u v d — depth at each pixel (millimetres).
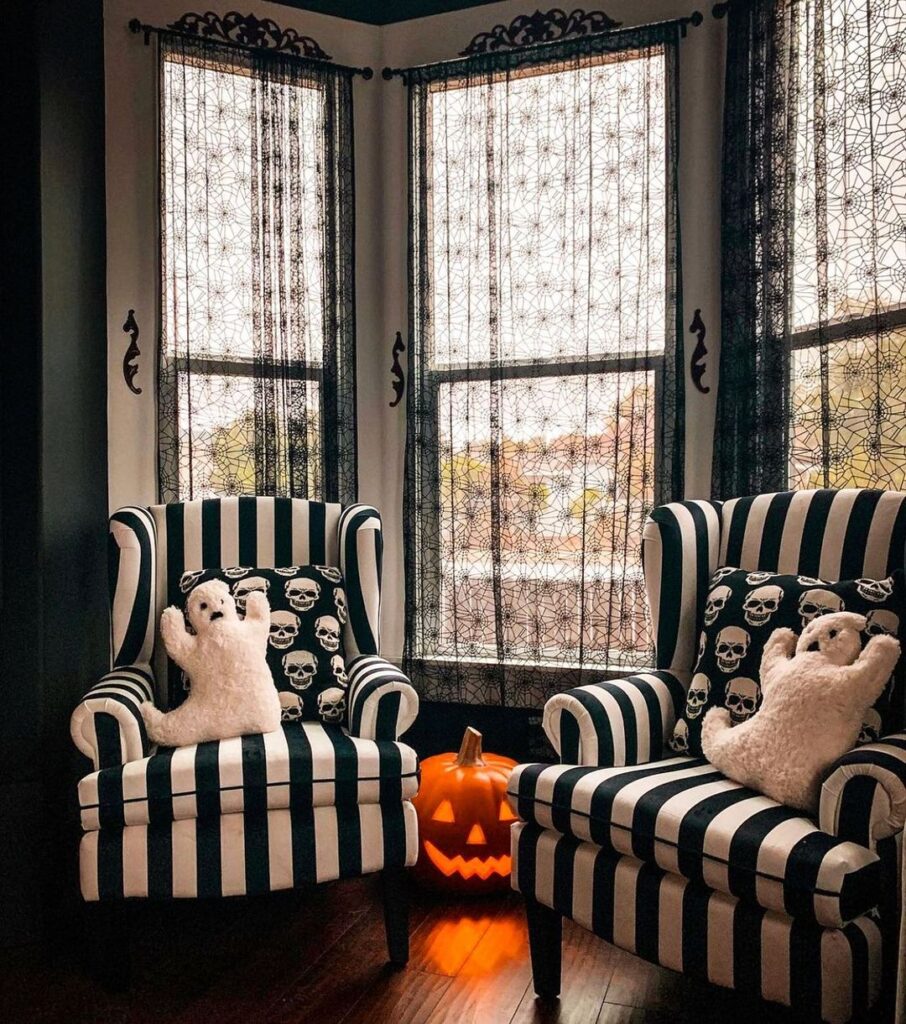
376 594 2617
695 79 2980
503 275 3143
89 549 2764
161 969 2166
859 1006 1598
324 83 3207
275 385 3131
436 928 2363
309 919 2420
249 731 2215
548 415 3092
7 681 2400
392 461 3344
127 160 3082
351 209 3260
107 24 3062
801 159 2629
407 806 2141
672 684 2312
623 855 1878
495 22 3219
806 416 2617
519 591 3119
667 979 2129
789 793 1796
